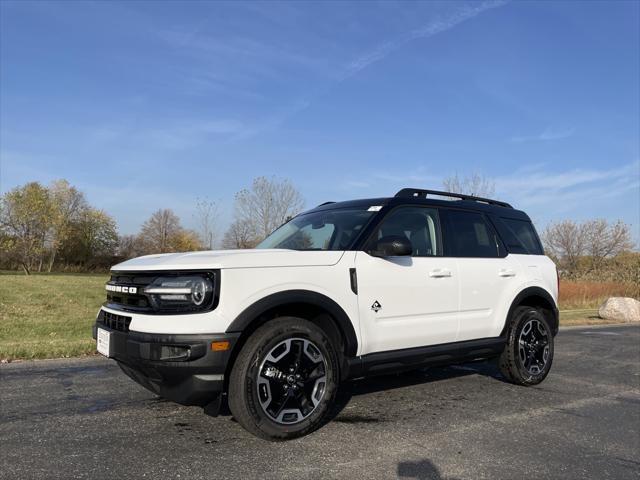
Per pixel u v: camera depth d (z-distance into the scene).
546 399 5.20
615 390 5.72
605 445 3.91
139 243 60.34
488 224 5.56
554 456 3.65
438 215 5.10
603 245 44.50
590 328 13.04
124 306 3.86
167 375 3.44
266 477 3.14
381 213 4.61
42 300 15.48
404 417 4.43
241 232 27.88
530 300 5.91
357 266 4.19
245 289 3.56
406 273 4.50
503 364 5.55
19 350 7.00
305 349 3.77
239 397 3.52
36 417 4.25
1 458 3.37
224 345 3.42
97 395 4.94
